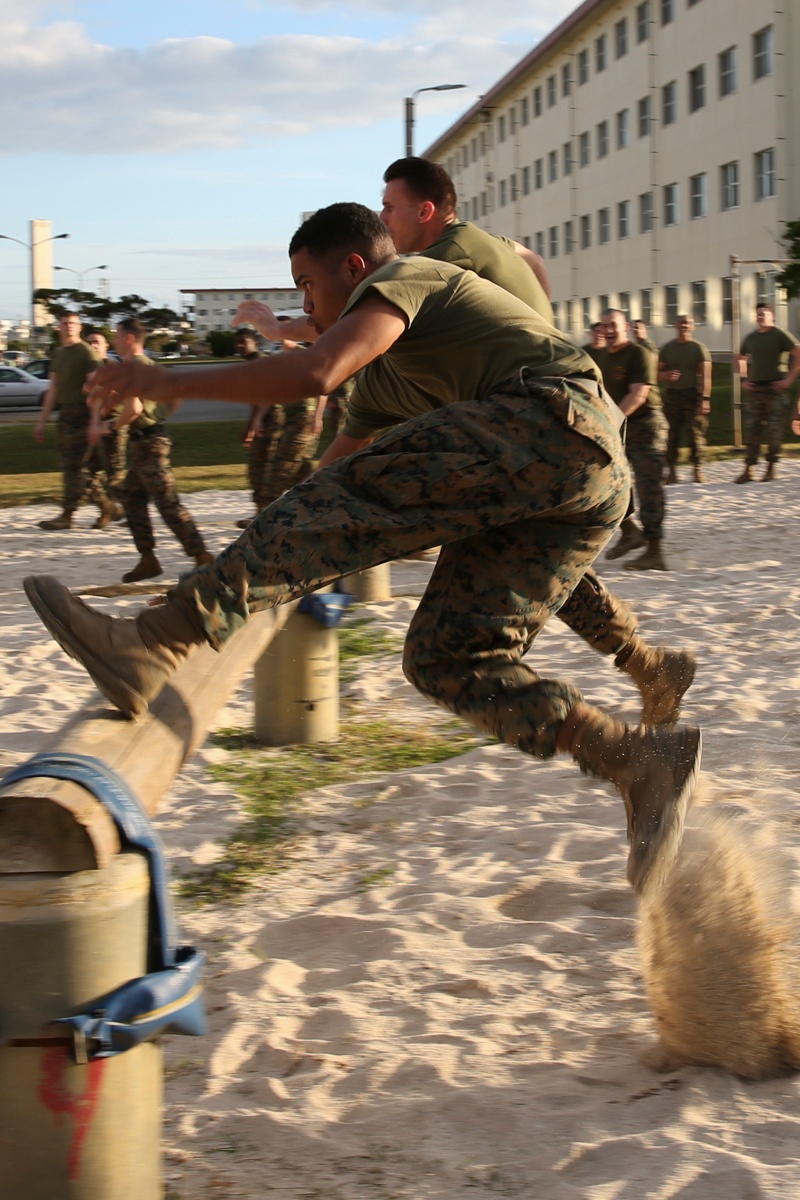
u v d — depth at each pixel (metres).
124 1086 2.06
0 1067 2.00
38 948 1.96
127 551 12.19
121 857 2.06
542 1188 2.43
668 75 41.19
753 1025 2.82
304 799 5.04
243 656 3.74
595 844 4.36
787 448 22.36
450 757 5.61
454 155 70.62
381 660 7.53
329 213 3.13
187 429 28.50
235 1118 2.74
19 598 9.71
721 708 5.95
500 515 2.78
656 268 42.97
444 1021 3.16
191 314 176.12
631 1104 2.72
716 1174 2.42
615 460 2.85
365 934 3.69
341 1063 2.97
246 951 3.62
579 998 3.27
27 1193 2.03
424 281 2.85
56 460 22.69
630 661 3.64
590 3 45.09
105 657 2.62
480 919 3.77
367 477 2.76
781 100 34.34
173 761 2.67
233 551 2.71
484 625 2.87
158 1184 2.20
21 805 2.01
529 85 55.22
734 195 37.75
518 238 58.06
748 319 36.69
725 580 9.88
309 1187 2.48
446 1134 2.64
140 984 2.02
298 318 4.01
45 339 93.50
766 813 4.49
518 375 2.81
